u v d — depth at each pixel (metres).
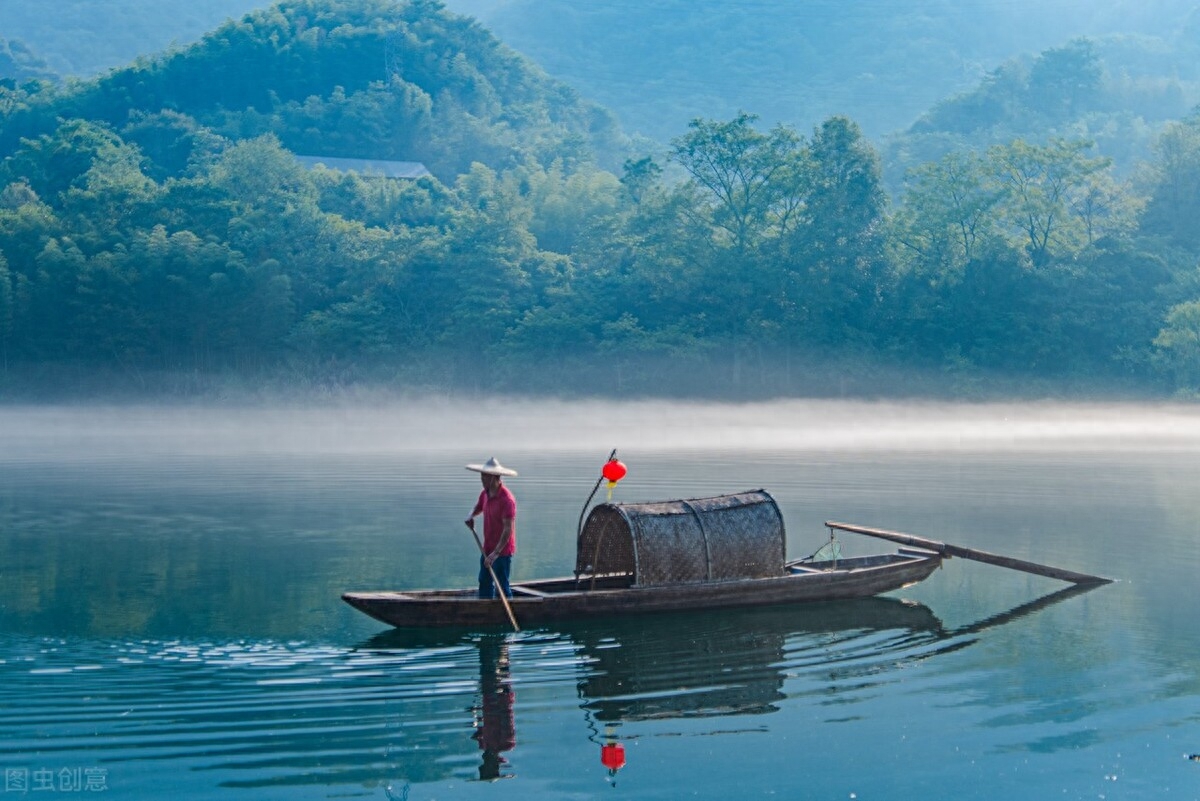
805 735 9.73
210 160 148.75
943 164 92.12
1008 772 8.94
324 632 13.20
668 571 14.41
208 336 92.50
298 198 103.38
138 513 23.97
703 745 9.50
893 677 11.41
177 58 196.50
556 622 13.77
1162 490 28.50
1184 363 75.50
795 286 86.75
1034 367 82.81
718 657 12.13
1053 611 14.52
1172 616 14.19
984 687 11.05
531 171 142.12
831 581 15.06
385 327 92.31
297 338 91.62
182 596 15.19
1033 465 37.31
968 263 87.81
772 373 85.00
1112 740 9.60
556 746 9.47
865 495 27.19
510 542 13.81
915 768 9.02
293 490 28.97
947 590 16.02
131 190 101.06
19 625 13.48
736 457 41.53
